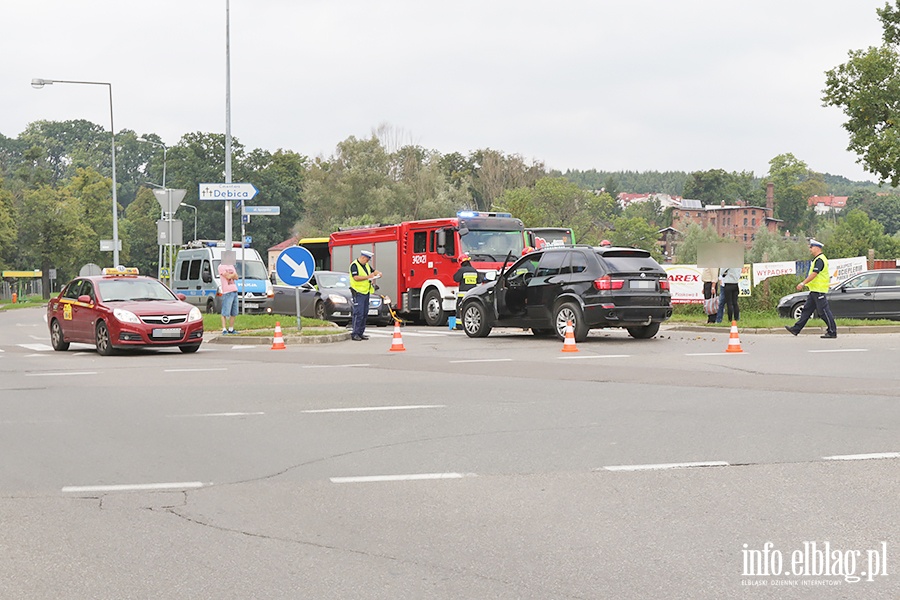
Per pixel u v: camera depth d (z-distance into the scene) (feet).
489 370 52.37
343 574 18.24
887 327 81.46
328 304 109.81
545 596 16.93
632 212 650.84
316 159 329.11
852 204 654.12
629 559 18.94
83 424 36.27
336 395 42.88
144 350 74.90
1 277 356.18
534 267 74.90
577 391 42.93
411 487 25.27
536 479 25.94
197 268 136.56
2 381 51.37
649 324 71.15
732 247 87.30
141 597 17.12
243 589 17.46
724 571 18.16
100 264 374.22
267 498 24.27
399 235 110.73
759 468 26.78
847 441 30.35
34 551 19.92
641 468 27.02
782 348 64.03
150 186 531.91
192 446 31.45
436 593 17.13
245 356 66.08
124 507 23.50
